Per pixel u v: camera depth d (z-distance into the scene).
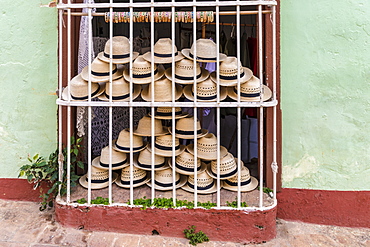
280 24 2.74
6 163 3.09
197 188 2.72
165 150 2.71
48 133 3.02
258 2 2.35
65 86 2.92
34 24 2.92
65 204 2.61
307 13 2.71
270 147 2.82
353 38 2.67
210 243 2.49
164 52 2.57
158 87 2.56
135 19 2.53
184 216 2.53
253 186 2.84
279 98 2.79
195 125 2.50
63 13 2.63
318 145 2.80
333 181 2.81
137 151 2.76
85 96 2.60
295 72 2.77
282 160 2.86
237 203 2.52
